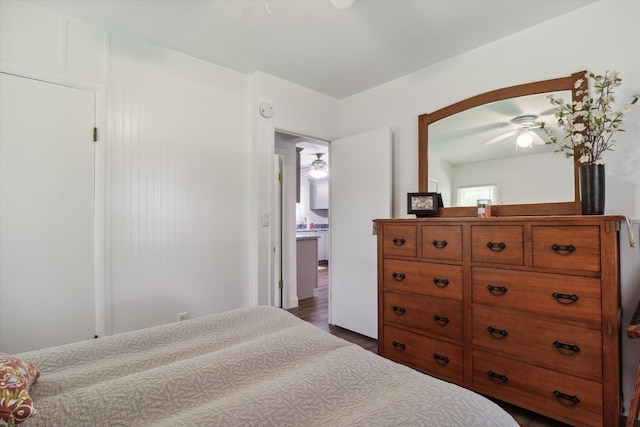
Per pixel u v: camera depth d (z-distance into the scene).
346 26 2.20
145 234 2.39
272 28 2.22
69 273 2.09
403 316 2.29
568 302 1.62
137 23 2.17
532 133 2.22
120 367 1.02
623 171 1.88
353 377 0.93
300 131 3.21
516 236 1.79
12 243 1.91
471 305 1.96
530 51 2.22
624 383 1.86
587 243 1.57
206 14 2.07
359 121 3.37
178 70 2.57
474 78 2.50
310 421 0.75
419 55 2.60
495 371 1.86
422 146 2.79
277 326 1.41
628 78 1.86
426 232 2.17
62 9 2.01
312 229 8.39
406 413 0.75
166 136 2.51
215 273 2.76
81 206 2.14
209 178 2.74
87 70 2.15
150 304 2.41
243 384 0.92
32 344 1.96
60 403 0.77
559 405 1.64
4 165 1.89
